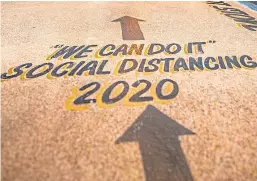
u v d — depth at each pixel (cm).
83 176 319
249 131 403
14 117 421
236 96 493
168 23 909
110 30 828
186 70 582
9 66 583
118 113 438
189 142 378
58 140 375
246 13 1053
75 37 766
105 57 635
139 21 926
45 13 1011
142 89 505
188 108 454
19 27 846
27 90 496
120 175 321
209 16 998
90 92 493
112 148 364
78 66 589
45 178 314
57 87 508
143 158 348
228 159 350
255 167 339
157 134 392
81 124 410
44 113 433
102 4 1160
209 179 320
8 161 336
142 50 677
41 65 591
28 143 368
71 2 1188
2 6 1093
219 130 404
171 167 335
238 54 665
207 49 691
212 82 539
